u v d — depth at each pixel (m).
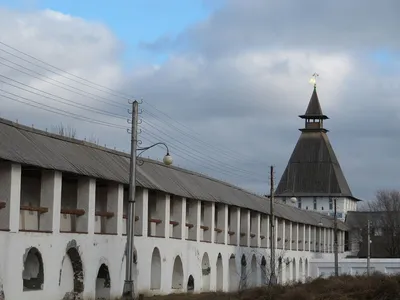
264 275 71.56
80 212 37.56
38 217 34.53
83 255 37.31
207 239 57.16
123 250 41.81
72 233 36.25
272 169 62.44
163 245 47.53
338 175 152.75
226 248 61.03
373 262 93.75
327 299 44.22
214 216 58.66
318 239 104.62
